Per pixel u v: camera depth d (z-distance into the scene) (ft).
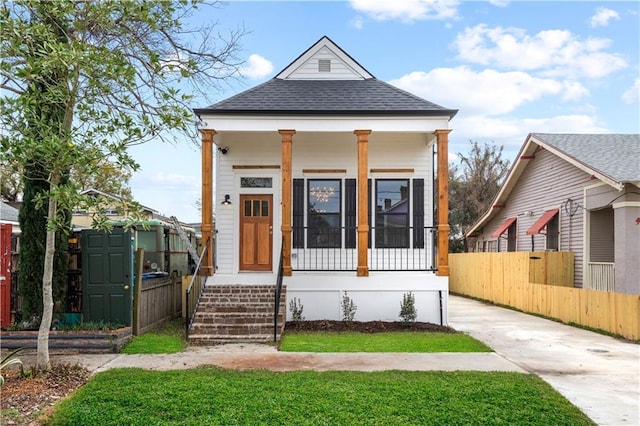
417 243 44.86
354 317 40.34
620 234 45.75
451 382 22.52
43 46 22.02
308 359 27.58
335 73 48.01
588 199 51.80
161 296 40.78
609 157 51.65
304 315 40.37
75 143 21.91
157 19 25.20
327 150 45.68
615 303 37.32
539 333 38.37
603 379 24.16
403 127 40.73
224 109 40.11
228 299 38.34
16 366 25.67
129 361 27.09
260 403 19.36
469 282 73.77
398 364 26.50
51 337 29.30
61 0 22.38
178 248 59.88
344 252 44.96
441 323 40.09
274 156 45.29
